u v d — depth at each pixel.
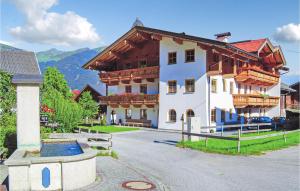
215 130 33.00
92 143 16.50
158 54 38.81
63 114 23.06
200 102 32.59
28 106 11.08
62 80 45.41
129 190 9.74
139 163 15.02
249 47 39.09
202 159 16.03
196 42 31.98
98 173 11.94
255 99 37.53
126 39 39.81
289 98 58.88
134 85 42.31
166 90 35.84
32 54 40.78
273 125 34.03
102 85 55.59
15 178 9.22
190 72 33.56
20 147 10.98
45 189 9.55
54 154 11.88
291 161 15.04
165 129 35.50
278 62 45.03
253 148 18.64
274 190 10.15
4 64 37.06
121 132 31.66
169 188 10.41
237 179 11.61
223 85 35.09
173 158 16.44
